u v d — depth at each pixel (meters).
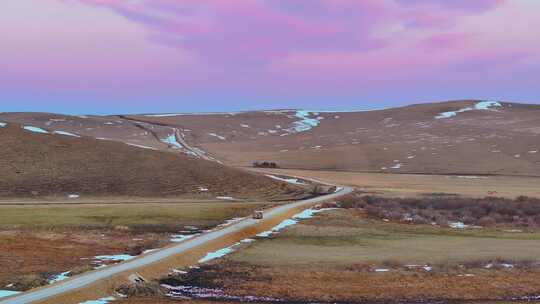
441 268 35.78
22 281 29.73
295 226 56.44
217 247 43.47
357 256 40.38
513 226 60.88
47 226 51.88
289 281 32.03
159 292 28.45
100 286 28.11
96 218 57.75
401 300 28.14
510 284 31.56
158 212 63.03
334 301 27.94
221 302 26.97
